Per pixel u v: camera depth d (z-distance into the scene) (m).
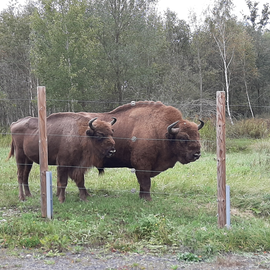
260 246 4.99
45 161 6.21
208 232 5.34
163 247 5.00
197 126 7.87
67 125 7.82
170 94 28.27
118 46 28.78
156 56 33.94
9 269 4.31
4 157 13.67
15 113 31.94
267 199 7.44
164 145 7.85
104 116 8.34
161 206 7.14
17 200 7.74
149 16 30.25
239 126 21.20
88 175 10.48
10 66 32.19
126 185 9.02
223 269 4.35
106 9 28.66
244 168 10.96
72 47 24.14
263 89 38.84
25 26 31.69
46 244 5.02
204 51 35.22
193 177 9.83
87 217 6.36
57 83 24.31
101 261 4.57
